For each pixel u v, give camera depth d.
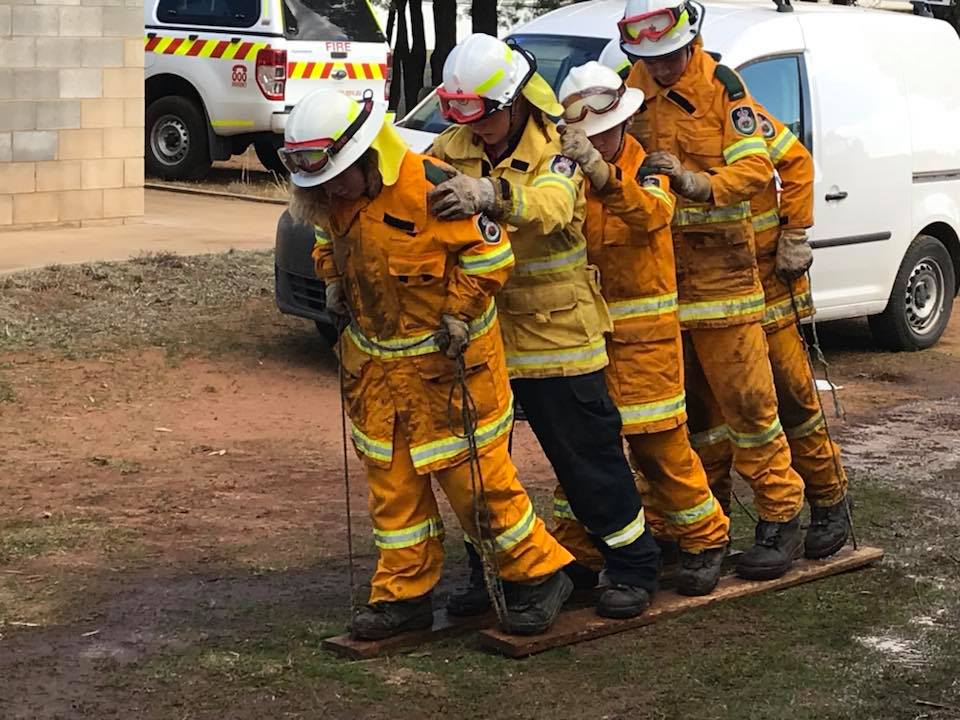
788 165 5.65
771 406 5.61
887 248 10.27
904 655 5.16
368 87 17.94
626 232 5.04
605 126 4.89
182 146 17.53
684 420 5.29
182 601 5.48
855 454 8.02
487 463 4.79
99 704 4.56
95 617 5.29
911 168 10.38
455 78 4.63
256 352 9.59
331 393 8.78
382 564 4.99
